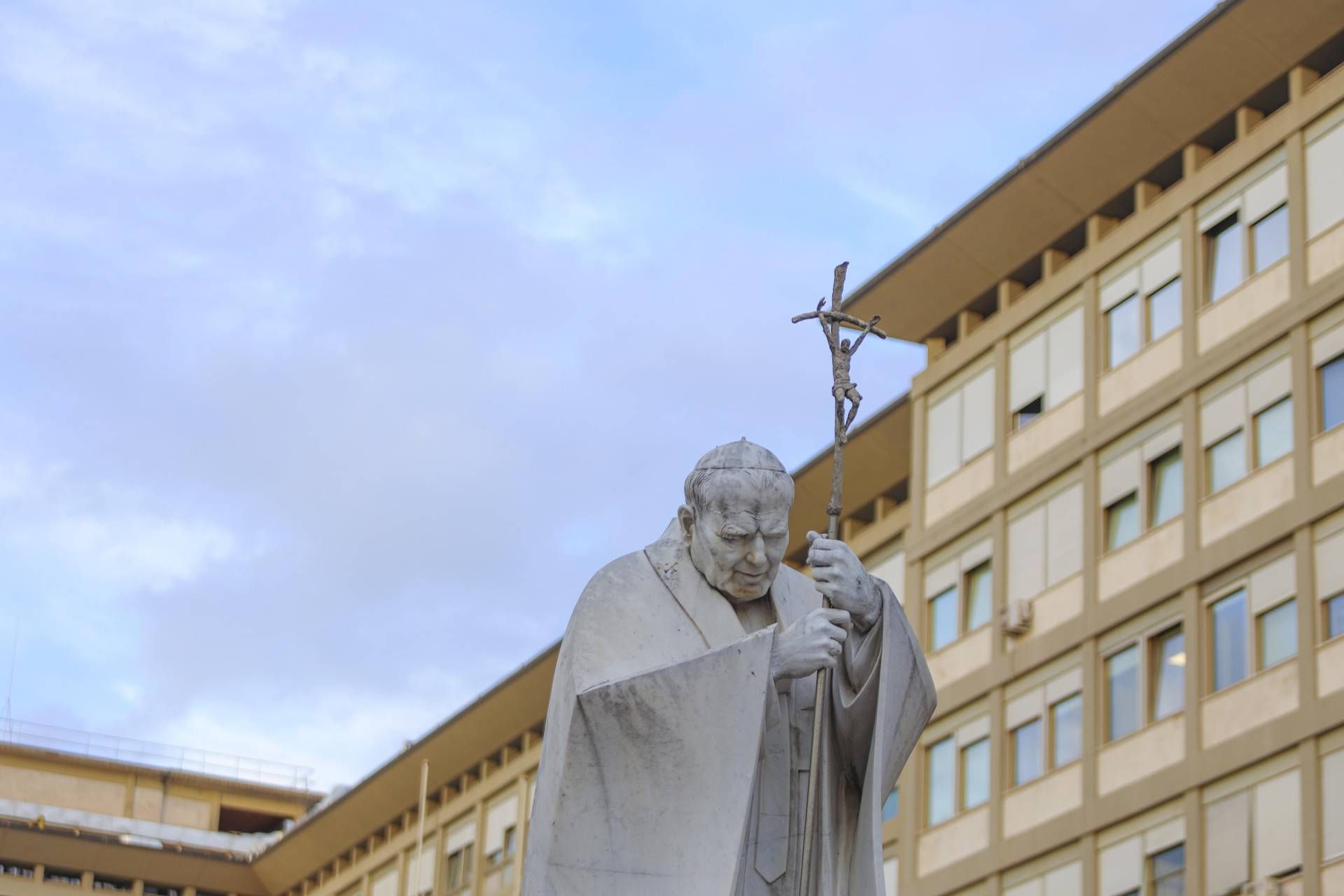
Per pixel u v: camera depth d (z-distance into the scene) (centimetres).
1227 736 4184
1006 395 4912
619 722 951
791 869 984
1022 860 4556
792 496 1010
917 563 5041
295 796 7769
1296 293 4269
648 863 947
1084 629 4559
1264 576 4203
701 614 1002
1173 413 4484
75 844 7031
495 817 6275
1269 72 4394
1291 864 3994
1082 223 4819
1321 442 4159
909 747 1002
